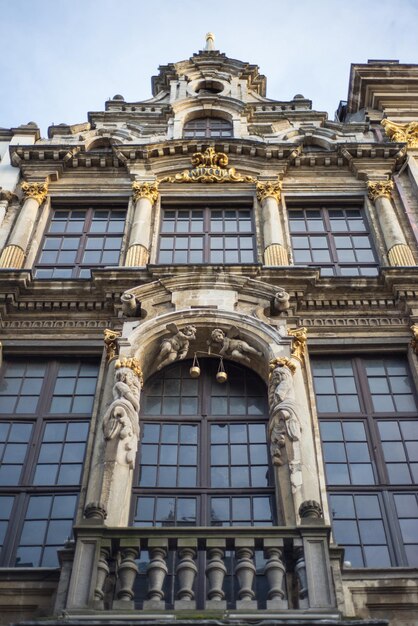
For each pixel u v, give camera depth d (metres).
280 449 12.10
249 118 22.27
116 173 19.70
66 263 17.33
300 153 19.91
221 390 14.00
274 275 15.46
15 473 12.77
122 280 15.38
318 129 21.56
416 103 22.55
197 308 14.36
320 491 12.16
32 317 15.33
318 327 15.05
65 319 15.28
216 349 14.21
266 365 13.73
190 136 21.73
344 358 14.82
